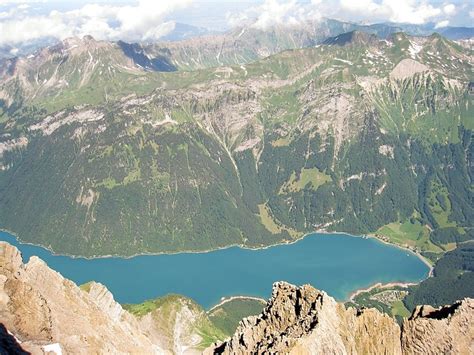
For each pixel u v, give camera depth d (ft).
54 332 288.71
